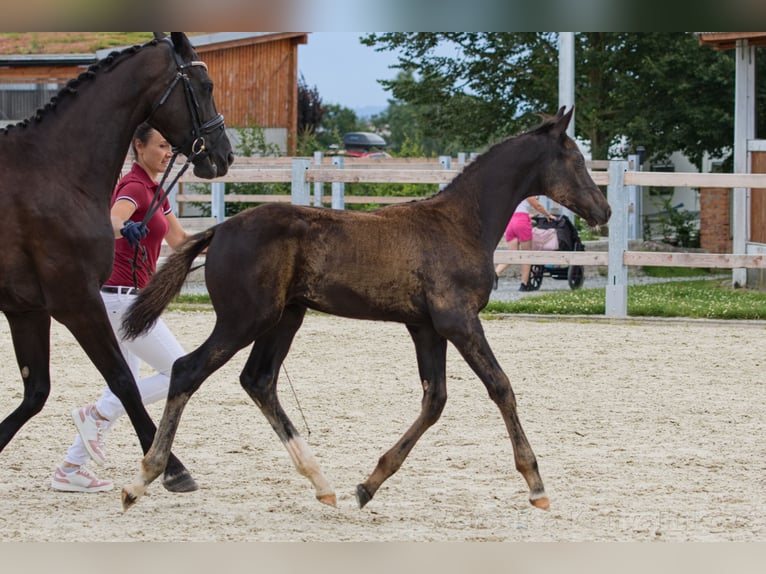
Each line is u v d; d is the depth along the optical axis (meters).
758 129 24.08
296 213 7.77
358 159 33.00
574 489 8.61
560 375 13.80
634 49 35.94
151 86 8.52
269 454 9.77
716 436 10.57
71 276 8.04
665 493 8.49
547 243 22.80
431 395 8.12
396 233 7.88
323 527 7.52
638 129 34.91
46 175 8.11
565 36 29.06
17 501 8.17
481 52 38.78
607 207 8.52
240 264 7.59
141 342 8.59
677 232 31.64
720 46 24.47
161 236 8.98
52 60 34.06
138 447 10.06
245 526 7.52
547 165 8.46
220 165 8.83
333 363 14.65
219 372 13.86
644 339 16.73
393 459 7.95
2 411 11.56
